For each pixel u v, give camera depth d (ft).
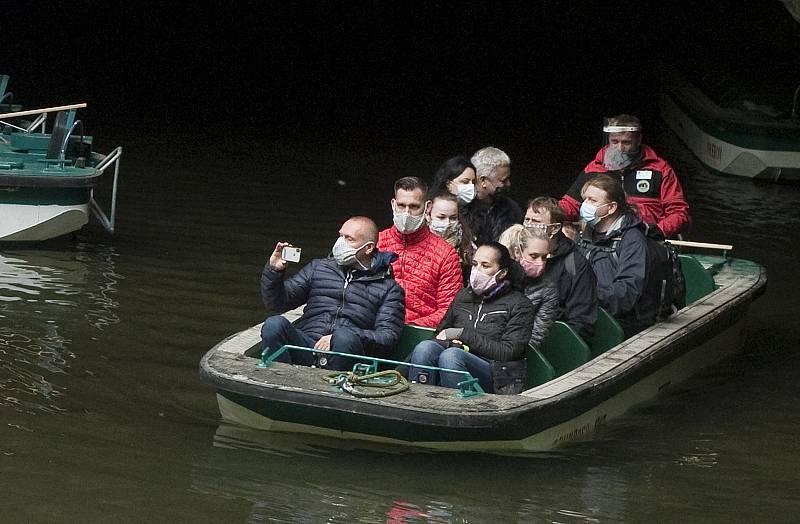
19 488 59.72
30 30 269.64
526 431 64.03
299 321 75.15
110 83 222.28
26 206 105.70
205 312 93.20
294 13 318.45
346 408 62.54
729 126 170.40
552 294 73.56
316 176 158.30
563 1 331.77
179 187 144.25
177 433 67.82
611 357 72.90
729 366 87.15
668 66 215.92
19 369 76.95
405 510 59.36
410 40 299.38
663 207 97.25
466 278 81.82
